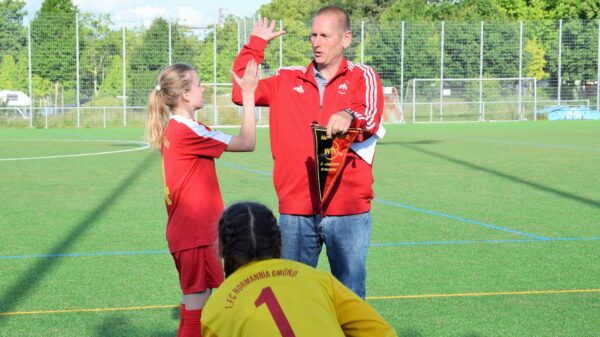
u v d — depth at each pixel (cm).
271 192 1336
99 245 870
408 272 732
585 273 726
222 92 4000
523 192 1316
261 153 2211
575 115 4266
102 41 3856
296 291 279
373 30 4169
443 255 811
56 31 3800
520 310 602
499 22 4194
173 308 615
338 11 462
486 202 1200
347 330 292
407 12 6281
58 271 743
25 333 549
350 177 461
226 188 1392
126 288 677
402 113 4144
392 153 2119
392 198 1251
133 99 3878
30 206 1176
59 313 600
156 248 852
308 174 464
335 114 422
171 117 452
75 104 3847
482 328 557
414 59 4166
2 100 3812
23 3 3950
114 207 1162
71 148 2408
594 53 4256
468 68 4188
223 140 441
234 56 4016
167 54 3906
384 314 592
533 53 4241
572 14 5684
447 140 2650
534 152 2131
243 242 287
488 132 3127
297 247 473
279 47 4191
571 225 989
